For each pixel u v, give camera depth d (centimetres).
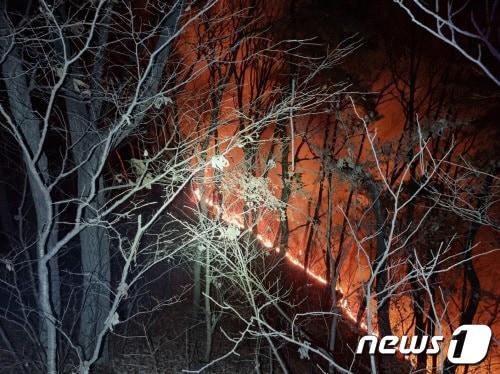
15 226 1498
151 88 777
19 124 655
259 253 1023
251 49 1216
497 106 1273
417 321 1116
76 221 613
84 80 814
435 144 1254
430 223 1111
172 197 643
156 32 823
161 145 990
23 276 1216
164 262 1527
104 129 845
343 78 1227
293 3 1294
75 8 810
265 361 1227
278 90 995
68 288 1245
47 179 696
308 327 1244
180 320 1375
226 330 1385
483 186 980
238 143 676
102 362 1074
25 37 657
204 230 819
